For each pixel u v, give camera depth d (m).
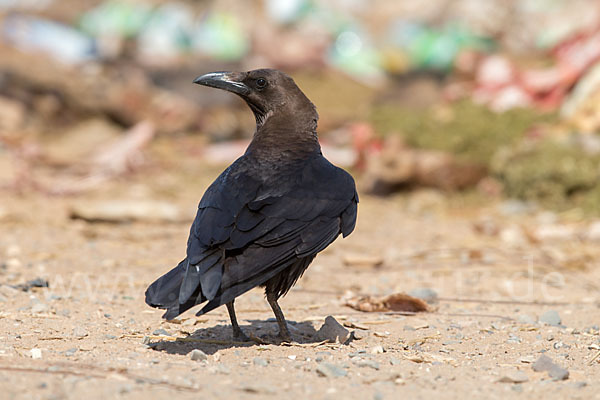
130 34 26.98
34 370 5.86
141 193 16.02
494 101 18.70
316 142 7.53
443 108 18.25
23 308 8.03
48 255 10.83
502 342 7.46
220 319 8.14
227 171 7.11
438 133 16.94
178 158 19.52
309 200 6.82
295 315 8.45
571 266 11.08
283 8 29.09
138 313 8.17
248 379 5.89
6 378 5.65
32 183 15.98
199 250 6.41
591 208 14.41
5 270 9.88
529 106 17.83
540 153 15.55
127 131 21.70
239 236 6.47
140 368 6.06
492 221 14.14
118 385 5.57
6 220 13.07
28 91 21.50
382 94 23.14
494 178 16.25
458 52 23.62
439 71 23.95
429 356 6.83
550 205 14.83
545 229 12.98
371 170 16.41
